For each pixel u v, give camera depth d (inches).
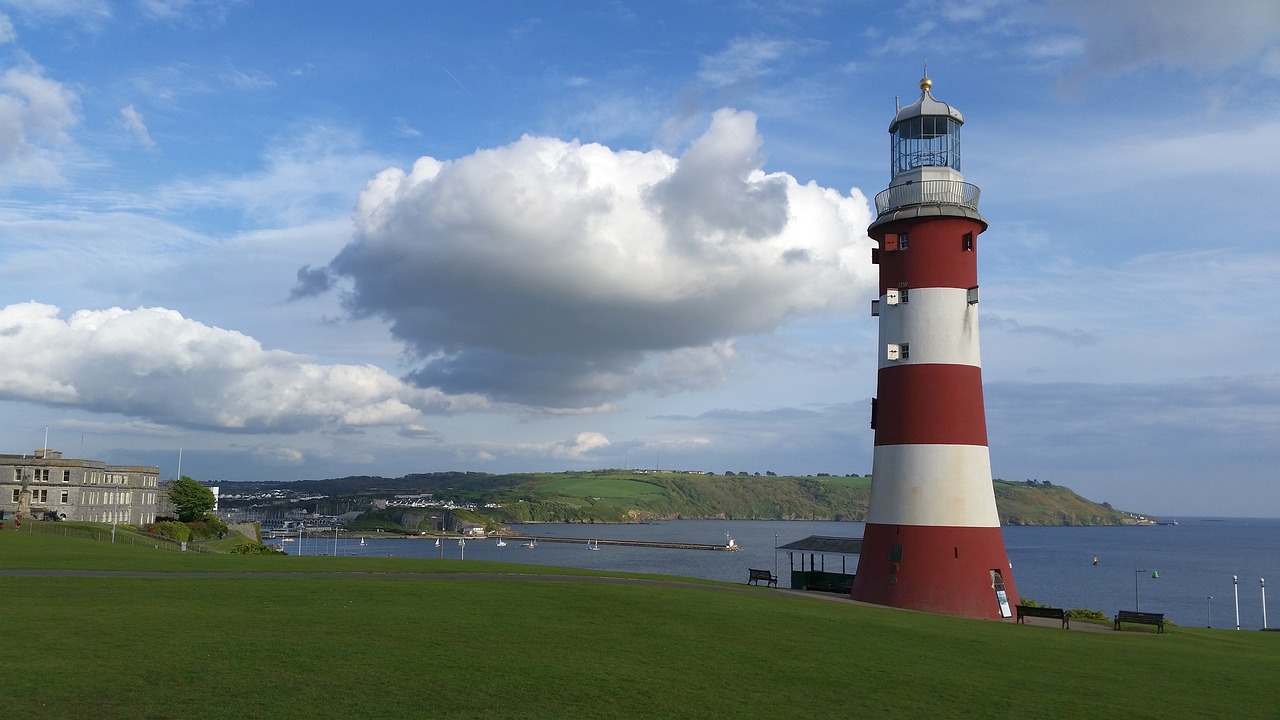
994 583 2064.5
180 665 959.0
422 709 863.1
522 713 875.4
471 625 1291.8
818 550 2714.1
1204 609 6102.4
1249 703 1164.5
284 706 840.3
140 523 5236.2
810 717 940.0
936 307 2130.9
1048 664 1339.8
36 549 2156.7
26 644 1013.8
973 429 2114.9
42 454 4544.8
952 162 2231.8
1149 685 1235.2
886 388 2190.0
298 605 1379.2
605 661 1120.8
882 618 1710.1
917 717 971.9
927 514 2075.5
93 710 794.2
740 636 1359.5
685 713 919.7
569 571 2262.6
